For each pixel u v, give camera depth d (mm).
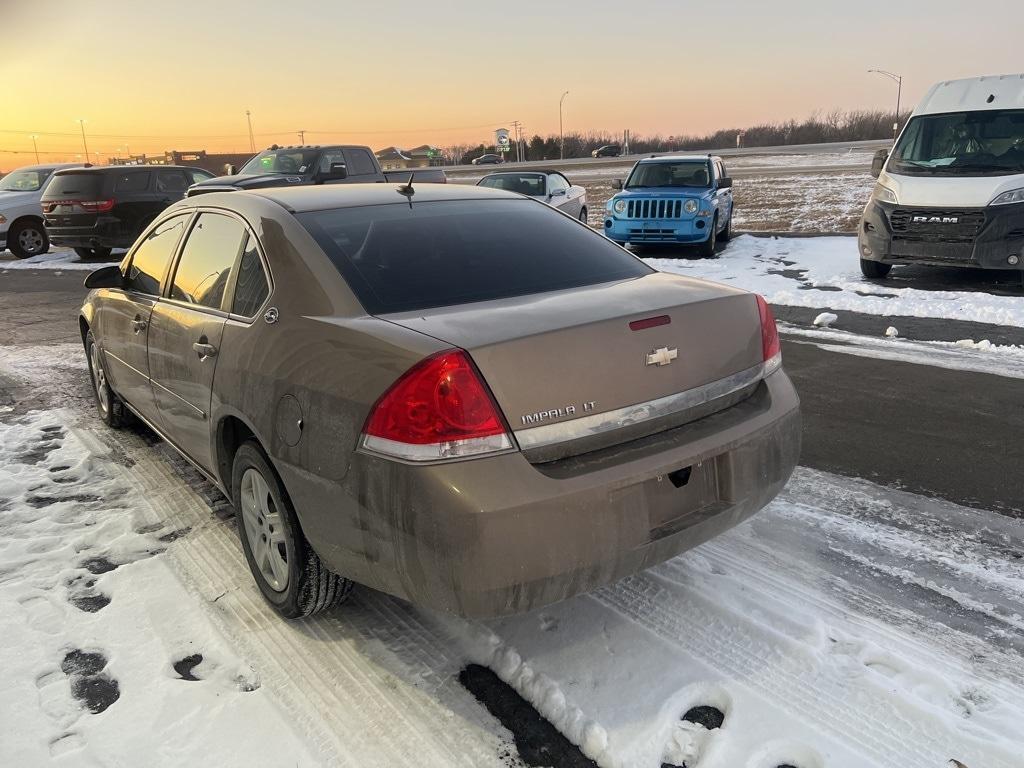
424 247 3084
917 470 4242
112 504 4090
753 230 17797
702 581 3170
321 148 16188
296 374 2641
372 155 17359
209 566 3428
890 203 9680
